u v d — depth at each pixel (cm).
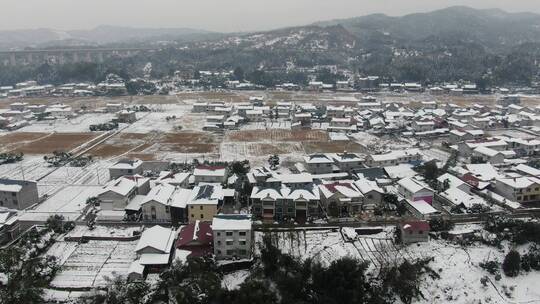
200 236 7050
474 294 6297
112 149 13738
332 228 7700
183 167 11288
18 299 5719
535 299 6253
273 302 5622
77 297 5941
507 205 8519
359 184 9031
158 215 8162
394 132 15612
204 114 19650
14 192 8669
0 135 15775
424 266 6662
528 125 16438
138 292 5909
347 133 15812
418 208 8262
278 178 9331
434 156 12519
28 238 7219
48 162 12162
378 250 7069
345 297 5803
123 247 7250
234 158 12581
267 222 7988
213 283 5894
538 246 7169
